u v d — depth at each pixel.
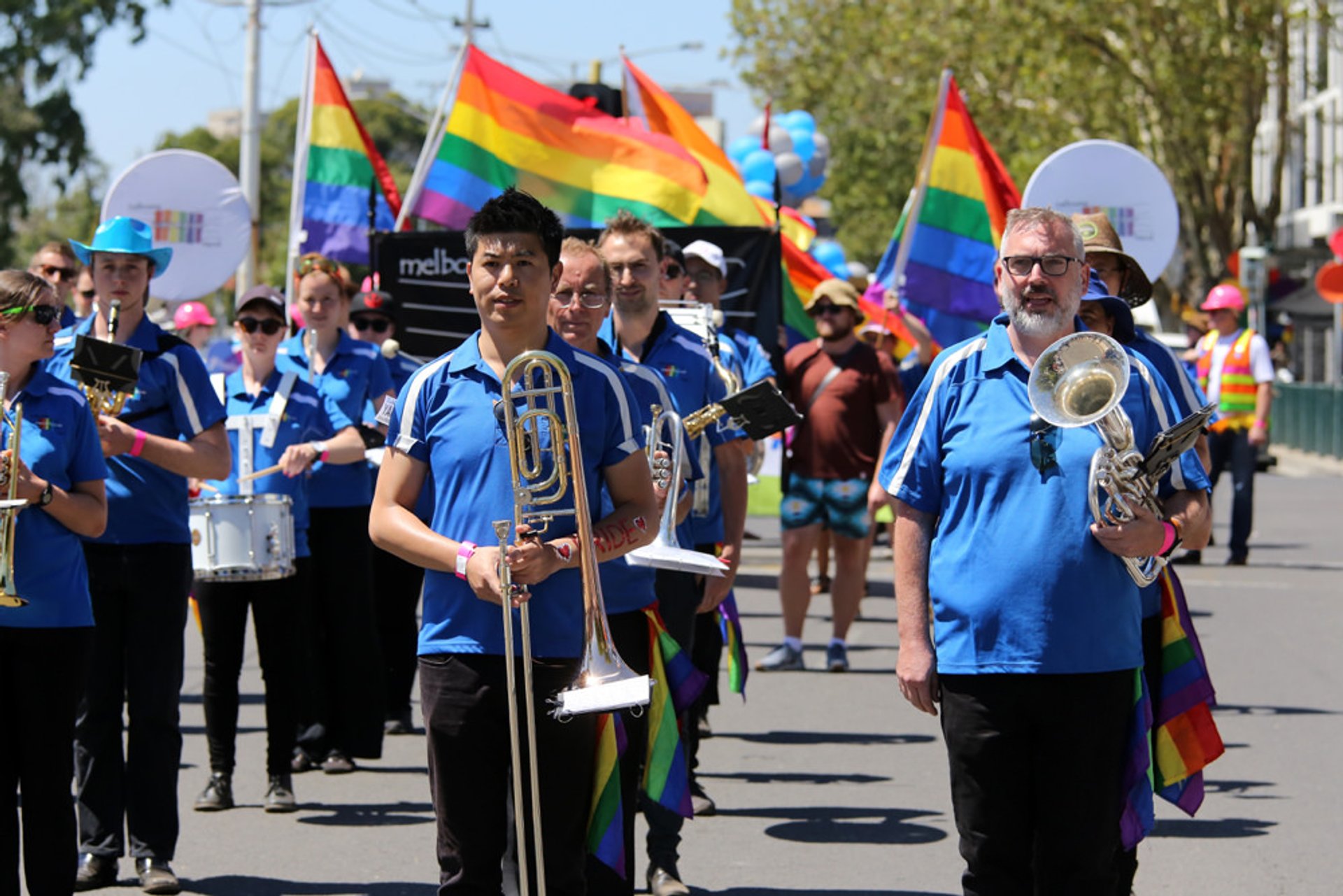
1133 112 41.38
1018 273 5.85
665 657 6.84
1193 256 43.78
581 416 5.93
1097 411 5.56
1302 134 46.50
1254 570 19.20
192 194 12.11
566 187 15.55
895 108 46.84
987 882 5.86
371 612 10.59
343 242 17.66
